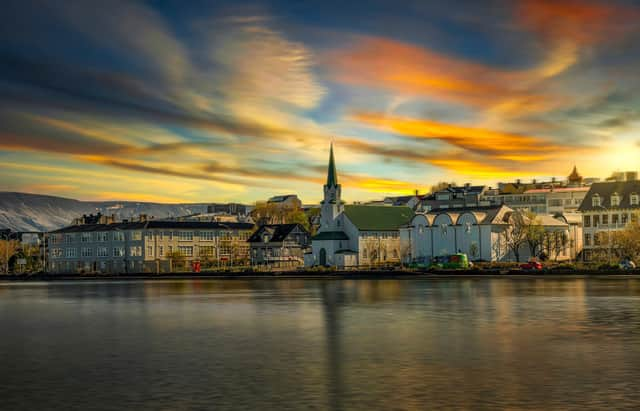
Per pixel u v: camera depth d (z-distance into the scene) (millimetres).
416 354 41469
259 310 71125
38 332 55375
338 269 187500
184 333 52812
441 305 73375
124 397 31625
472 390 32094
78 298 98625
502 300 78500
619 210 185875
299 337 49406
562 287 101875
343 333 51219
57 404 30594
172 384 34125
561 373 35562
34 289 132125
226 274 183875
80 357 42250
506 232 192750
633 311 64250
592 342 45344
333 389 32594
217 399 31031
